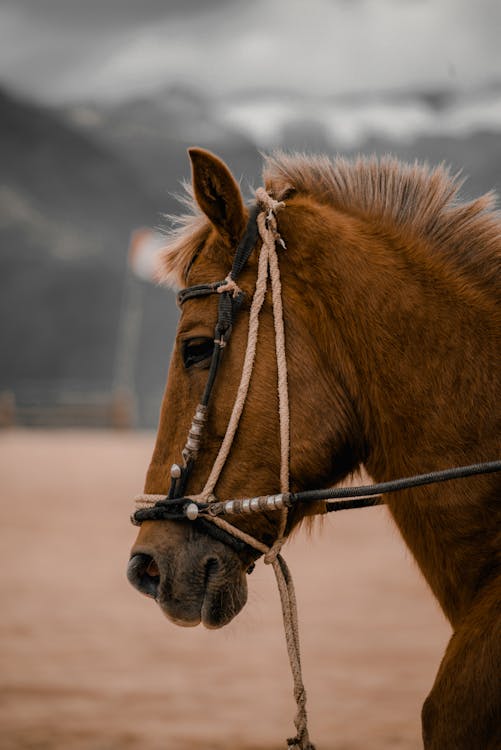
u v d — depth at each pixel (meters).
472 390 4.74
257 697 11.25
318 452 4.90
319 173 5.44
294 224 5.13
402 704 10.86
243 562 4.95
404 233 5.13
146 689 11.59
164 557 4.86
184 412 5.03
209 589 4.84
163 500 4.92
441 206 5.18
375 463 5.02
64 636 14.44
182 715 10.50
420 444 4.79
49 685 11.77
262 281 4.98
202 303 5.05
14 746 9.33
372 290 4.95
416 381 4.82
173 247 5.42
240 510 4.78
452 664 4.32
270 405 4.89
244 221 5.10
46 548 22.84
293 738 4.86
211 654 13.50
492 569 4.61
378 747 9.30
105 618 15.73
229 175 4.99
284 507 4.76
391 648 13.54
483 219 5.10
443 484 4.69
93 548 22.97
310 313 4.99
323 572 20.09
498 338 4.81
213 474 4.87
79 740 9.59
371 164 5.39
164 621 15.65
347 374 4.95
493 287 4.96
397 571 20.11
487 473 4.60
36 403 76.56
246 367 4.88
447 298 4.90
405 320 4.88
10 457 47.94
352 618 15.52
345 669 12.45
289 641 4.92
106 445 58.28
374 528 27.94
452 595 4.78
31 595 17.45
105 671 12.45
